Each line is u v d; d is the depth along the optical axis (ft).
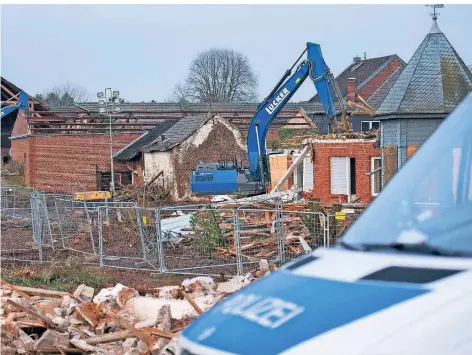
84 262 67.21
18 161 196.75
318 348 11.19
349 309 11.84
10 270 62.44
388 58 254.68
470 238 13.57
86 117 193.06
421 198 15.21
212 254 69.67
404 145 92.73
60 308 41.42
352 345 11.12
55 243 79.61
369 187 101.60
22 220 93.91
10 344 34.12
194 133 167.73
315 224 66.39
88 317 38.63
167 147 164.96
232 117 191.62
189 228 74.74
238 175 146.10
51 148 185.57
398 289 12.03
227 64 341.82
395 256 13.42
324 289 12.78
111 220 82.07
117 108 160.86
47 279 57.77
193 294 45.19
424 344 11.00
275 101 110.73
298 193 109.29
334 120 107.04
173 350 31.01
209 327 12.89
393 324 11.28
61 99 395.34
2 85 225.76
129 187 160.86
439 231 14.05
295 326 11.82
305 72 108.68
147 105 260.83
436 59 93.91
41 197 81.71
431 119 92.12
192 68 342.64
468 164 15.26
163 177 165.48
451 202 14.98
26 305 40.45
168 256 69.46
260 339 11.76
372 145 100.94
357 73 259.60
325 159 106.01
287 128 197.06
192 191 146.82
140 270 64.23
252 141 111.96
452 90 92.38
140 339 34.09
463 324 11.17
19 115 213.25
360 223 15.48
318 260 14.43
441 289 11.69
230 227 72.23
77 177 184.55
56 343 34.12
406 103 92.02
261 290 13.78
